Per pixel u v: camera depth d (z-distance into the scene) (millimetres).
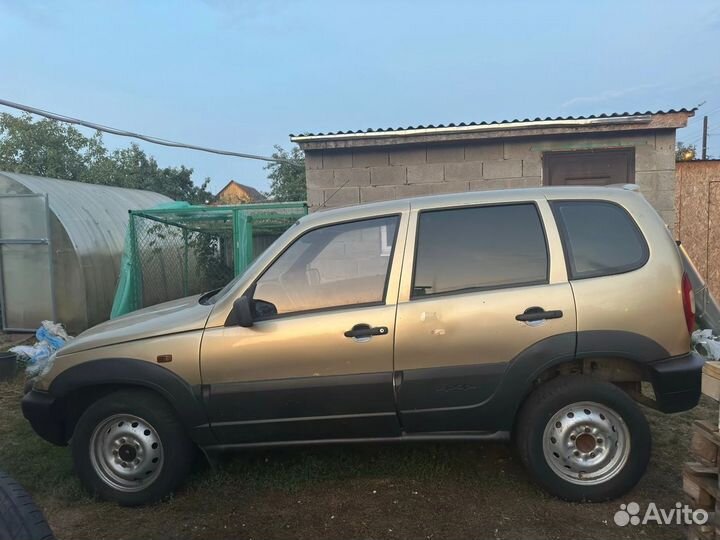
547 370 3492
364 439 3576
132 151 23203
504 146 8852
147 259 8781
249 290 3592
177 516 3514
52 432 3777
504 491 3650
